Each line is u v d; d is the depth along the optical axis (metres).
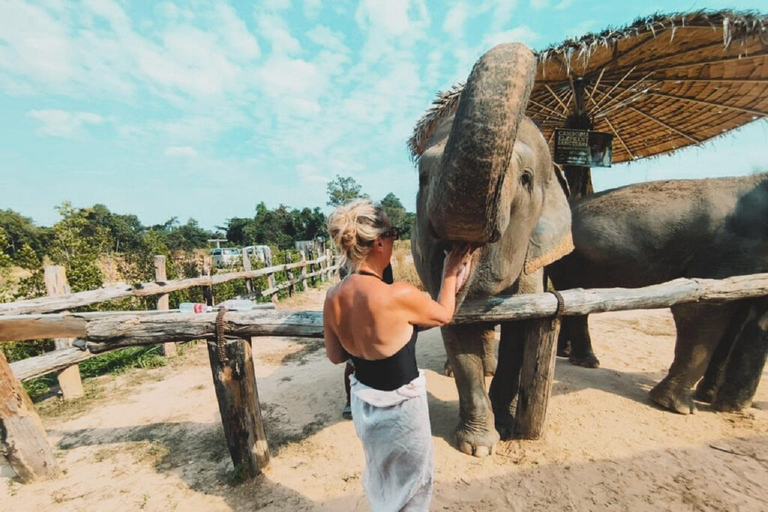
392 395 1.50
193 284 6.21
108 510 2.43
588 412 3.31
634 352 4.87
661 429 3.04
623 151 6.26
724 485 2.40
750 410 3.29
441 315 1.57
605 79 4.29
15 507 2.50
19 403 2.66
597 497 2.32
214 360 2.49
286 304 9.93
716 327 3.07
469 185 1.38
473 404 2.76
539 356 2.69
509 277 2.34
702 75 3.95
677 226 3.26
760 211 3.02
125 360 5.33
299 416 3.60
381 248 1.54
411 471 1.56
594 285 3.84
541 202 2.44
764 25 2.88
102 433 3.46
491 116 1.31
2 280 5.16
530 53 1.47
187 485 2.64
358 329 1.49
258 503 2.41
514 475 2.53
